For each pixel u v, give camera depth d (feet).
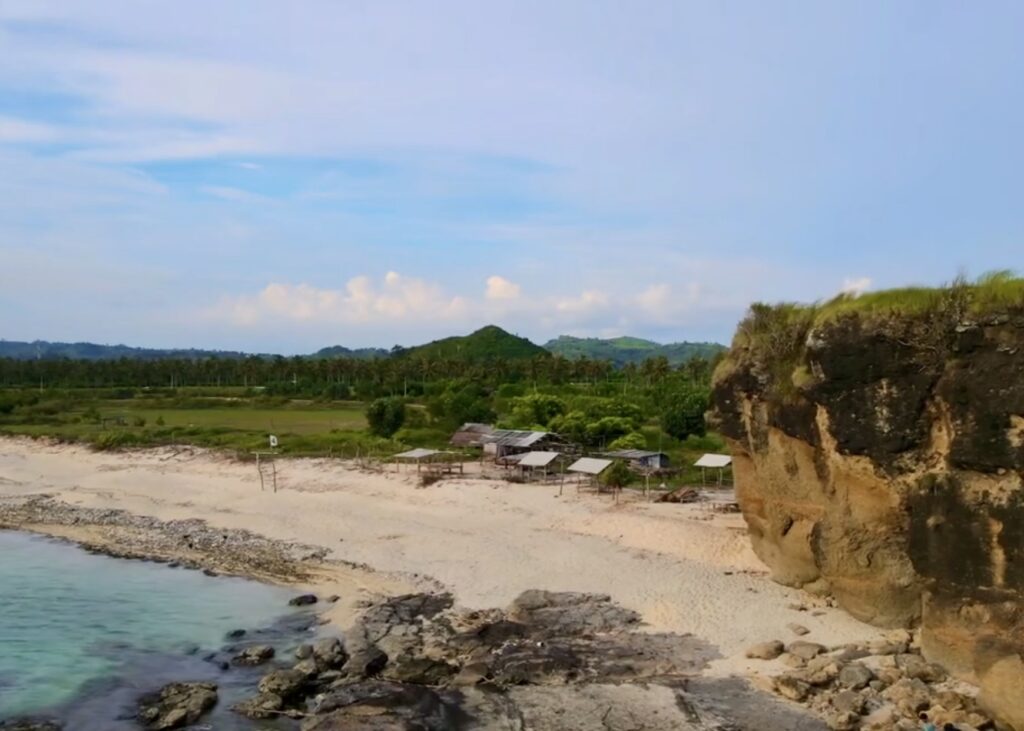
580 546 131.13
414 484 186.19
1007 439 68.23
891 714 71.10
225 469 225.35
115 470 238.68
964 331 73.56
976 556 71.82
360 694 79.51
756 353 104.83
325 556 139.33
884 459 83.20
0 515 184.96
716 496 164.14
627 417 256.73
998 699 68.39
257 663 95.30
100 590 126.41
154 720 79.56
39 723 79.56
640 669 84.64
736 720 72.90
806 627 93.15
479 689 82.07
